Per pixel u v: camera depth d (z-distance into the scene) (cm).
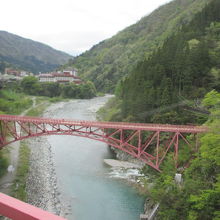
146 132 4216
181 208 1952
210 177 2214
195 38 6241
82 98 13000
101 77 16488
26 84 11869
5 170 3566
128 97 5394
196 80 5128
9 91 9850
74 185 3453
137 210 2895
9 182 3209
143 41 17000
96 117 7988
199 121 4034
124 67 15162
